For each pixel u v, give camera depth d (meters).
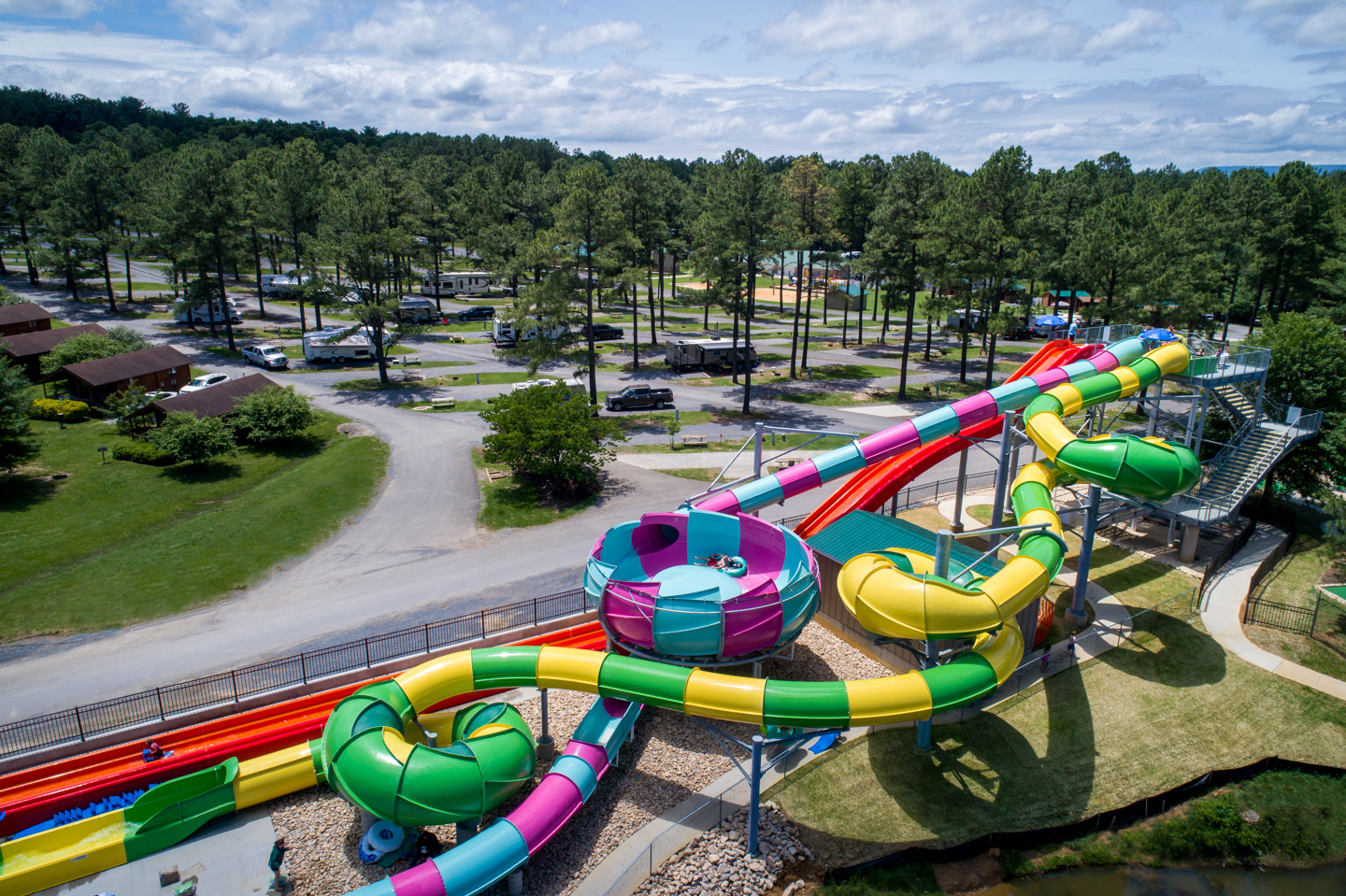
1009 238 65.88
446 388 69.44
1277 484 47.34
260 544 38.72
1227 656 30.11
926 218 69.12
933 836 22.33
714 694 21.73
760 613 24.75
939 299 70.25
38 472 46.41
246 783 22.31
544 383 49.91
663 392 65.25
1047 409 32.59
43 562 36.44
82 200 92.25
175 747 24.81
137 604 33.00
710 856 21.36
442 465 49.78
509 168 153.50
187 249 82.19
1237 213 82.94
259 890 20.03
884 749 25.44
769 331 102.38
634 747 25.64
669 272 150.75
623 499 44.97
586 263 59.81
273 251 102.75
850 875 20.81
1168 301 67.00
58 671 28.45
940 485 48.28
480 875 18.81
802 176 71.69
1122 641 31.05
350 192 73.88
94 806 22.45
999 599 22.75
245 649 29.88
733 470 49.91
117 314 92.19
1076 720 26.78
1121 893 21.30
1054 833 22.44
